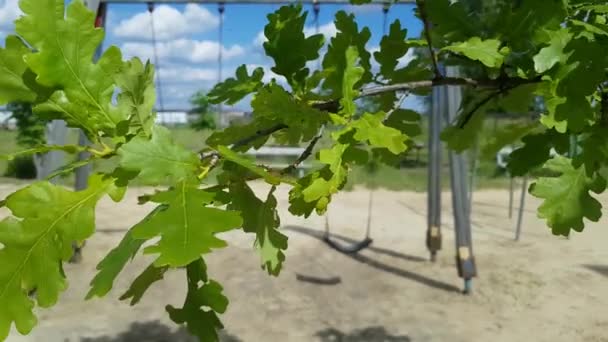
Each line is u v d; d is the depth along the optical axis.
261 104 0.50
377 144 0.45
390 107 0.74
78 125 0.43
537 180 0.63
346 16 0.67
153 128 0.41
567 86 0.55
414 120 0.76
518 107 0.83
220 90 0.68
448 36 0.66
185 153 0.41
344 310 2.85
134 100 0.44
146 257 3.59
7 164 6.59
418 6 0.66
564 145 0.72
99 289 0.38
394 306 2.92
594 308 2.85
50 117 0.42
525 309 2.87
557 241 4.15
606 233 4.33
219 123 3.56
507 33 0.63
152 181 0.39
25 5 0.41
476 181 6.86
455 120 0.89
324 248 3.98
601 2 0.63
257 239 0.51
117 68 0.44
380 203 5.77
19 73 0.42
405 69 0.74
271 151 4.75
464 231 3.13
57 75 0.42
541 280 3.28
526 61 0.66
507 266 3.55
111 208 5.05
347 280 3.31
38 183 0.39
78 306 2.79
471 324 2.69
